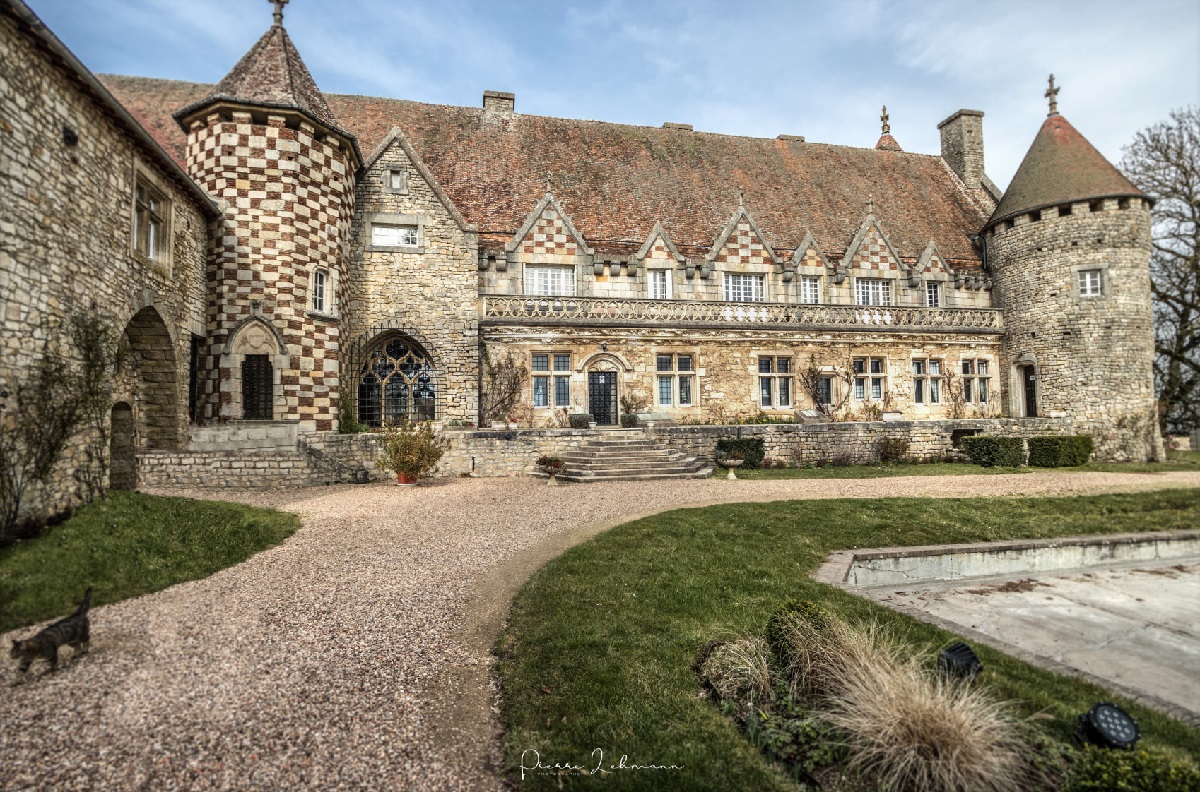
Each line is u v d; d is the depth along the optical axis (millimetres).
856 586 8664
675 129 28781
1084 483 16891
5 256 7949
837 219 26828
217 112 16047
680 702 4914
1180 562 11109
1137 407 23500
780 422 23078
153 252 13266
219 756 4094
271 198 16156
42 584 6840
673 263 23062
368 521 10945
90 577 7273
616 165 25875
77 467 9281
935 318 25266
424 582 7754
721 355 22969
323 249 17188
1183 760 4055
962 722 4027
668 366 22578
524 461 17781
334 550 9047
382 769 4062
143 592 7141
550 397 21484
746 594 7441
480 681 5395
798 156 29391
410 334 19781
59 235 9133
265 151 16188
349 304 18781
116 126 10836
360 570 8148
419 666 5570
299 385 16375
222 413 15586
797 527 10828
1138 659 6777
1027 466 21188
